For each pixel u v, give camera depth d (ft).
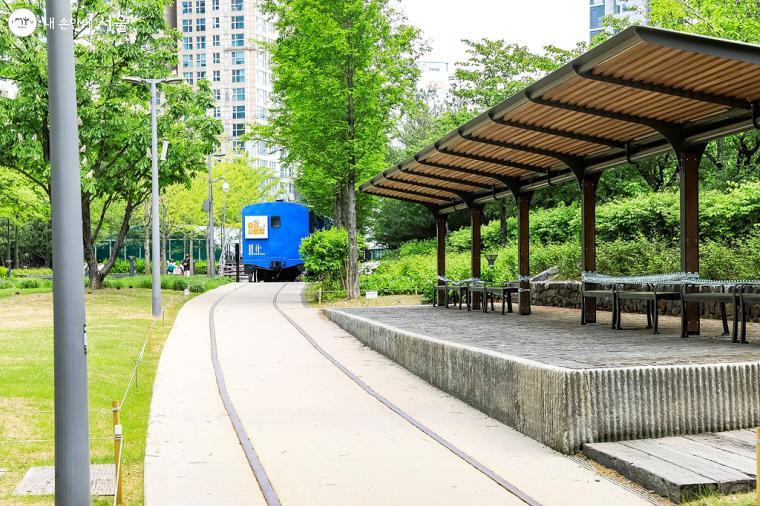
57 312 17.81
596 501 19.63
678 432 24.97
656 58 30.50
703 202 60.59
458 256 100.89
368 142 90.27
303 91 91.09
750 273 49.26
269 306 84.53
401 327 48.62
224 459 24.66
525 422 27.43
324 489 21.20
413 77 113.29
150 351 49.49
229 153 225.97
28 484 21.68
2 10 88.79
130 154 96.84
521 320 53.21
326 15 85.46
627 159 45.50
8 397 33.04
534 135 46.03
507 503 19.79
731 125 36.58
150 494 21.02
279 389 37.24
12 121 90.38
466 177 63.05
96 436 27.68
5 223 216.13
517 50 124.57
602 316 53.36
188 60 387.96
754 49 29.07
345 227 119.55
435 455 24.73
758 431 16.93
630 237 70.59
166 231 183.11
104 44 94.07
